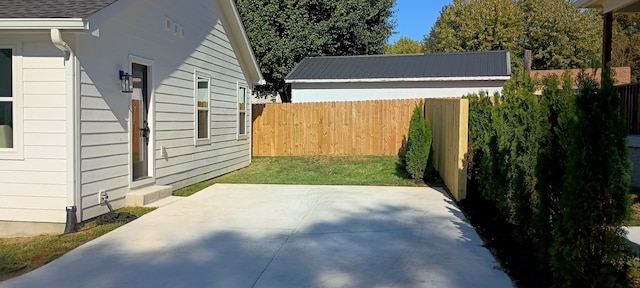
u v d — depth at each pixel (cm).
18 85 608
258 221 621
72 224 600
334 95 1800
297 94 1831
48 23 563
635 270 381
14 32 582
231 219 634
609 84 295
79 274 421
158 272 424
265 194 836
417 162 993
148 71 808
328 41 2258
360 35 2358
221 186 938
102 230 589
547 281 373
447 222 607
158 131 841
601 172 294
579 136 303
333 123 1518
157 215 661
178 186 927
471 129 762
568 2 3475
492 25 3366
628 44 3050
